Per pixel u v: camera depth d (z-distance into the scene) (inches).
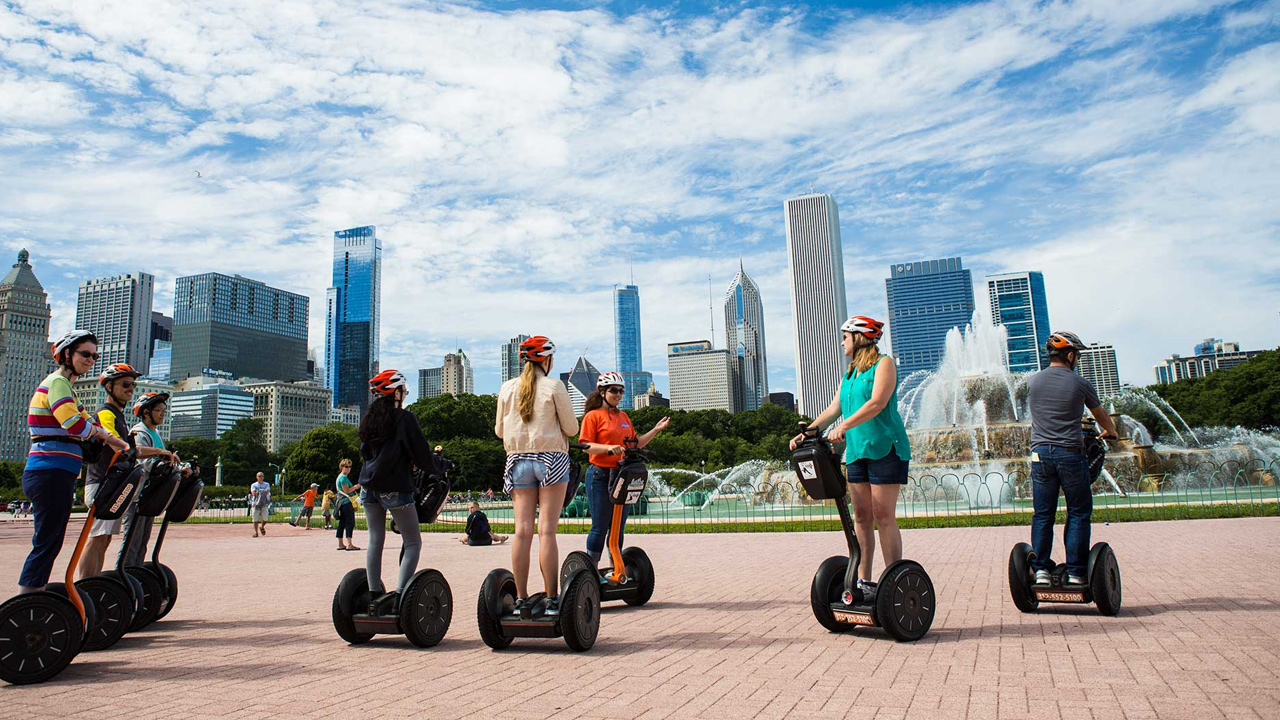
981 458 1110.4
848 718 145.1
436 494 241.3
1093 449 253.3
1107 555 239.8
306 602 343.3
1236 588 281.6
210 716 158.1
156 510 260.1
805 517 861.2
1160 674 168.1
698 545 599.8
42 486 207.5
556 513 235.5
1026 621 237.1
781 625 245.6
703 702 159.2
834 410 242.8
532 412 235.6
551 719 149.9
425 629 229.3
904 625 211.3
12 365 6545.3
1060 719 140.0
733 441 4173.2
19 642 190.4
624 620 267.0
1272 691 151.9
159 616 277.1
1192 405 2723.9
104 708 166.9
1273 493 935.7
